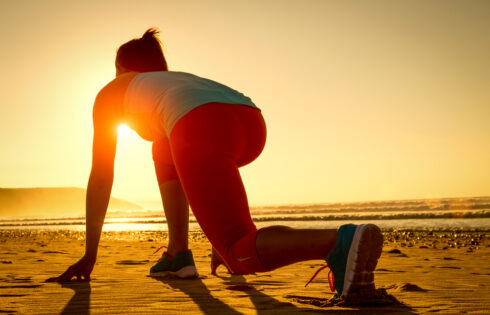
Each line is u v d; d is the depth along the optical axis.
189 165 1.58
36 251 5.68
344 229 1.45
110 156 2.11
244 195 1.59
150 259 4.28
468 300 1.72
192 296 1.83
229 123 1.64
